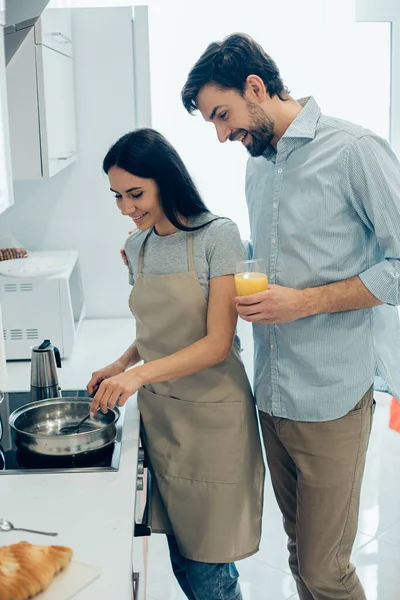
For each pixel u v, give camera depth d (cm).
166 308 185
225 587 197
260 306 170
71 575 118
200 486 188
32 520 137
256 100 175
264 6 393
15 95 253
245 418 189
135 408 201
